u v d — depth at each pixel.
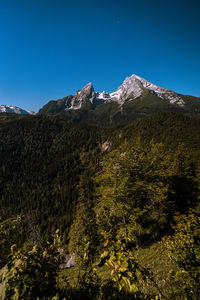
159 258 9.91
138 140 21.22
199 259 3.66
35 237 21.45
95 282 2.94
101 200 18.02
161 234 15.95
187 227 4.36
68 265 26.33
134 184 15.48
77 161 141.12
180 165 24.20
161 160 19.89
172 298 3.49
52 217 74.75
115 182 16.31
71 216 68.44
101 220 8.92
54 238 2.87
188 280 3.70
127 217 15.11
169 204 18.77
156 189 15.88
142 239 16.70
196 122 76.50
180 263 4.05
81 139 172.00
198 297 3.41
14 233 5.86
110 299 2.74
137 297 2.88
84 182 96.31
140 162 16.59
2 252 2.56
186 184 22.56
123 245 2.61
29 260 2.33
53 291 2.41
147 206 15.91
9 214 94.19
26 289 2.13
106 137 155.00
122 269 2.02
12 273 2.12
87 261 3.10
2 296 2.03
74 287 2.75
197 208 18.64
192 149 46.09
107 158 19.22
